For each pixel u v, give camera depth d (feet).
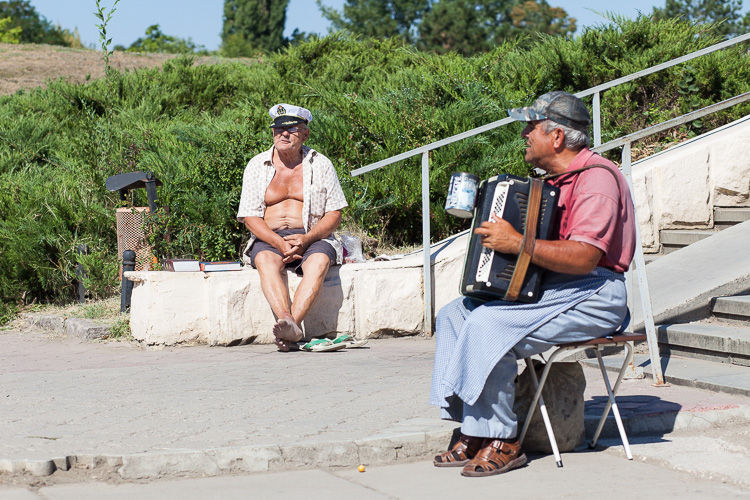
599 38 35.73
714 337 18.49
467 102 31.09
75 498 10.80
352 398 15.56
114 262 28.96
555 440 12.80
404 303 23.76
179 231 28.30
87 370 19.10
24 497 10.69
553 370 13.24
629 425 14.07
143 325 22.43
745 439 13.64
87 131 36.58
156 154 31.55
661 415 14.29
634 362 17.65
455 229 30.66
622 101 34.42
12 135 37.96
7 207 30.53
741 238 23.91
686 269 22.45
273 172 23.09
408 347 22.25
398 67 42.22
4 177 33.53
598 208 11.82
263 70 46.44
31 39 168.04
